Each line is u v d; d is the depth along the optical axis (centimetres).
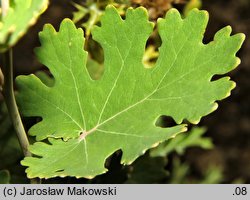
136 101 54
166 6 65
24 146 55
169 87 54
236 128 135
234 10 125
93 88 56
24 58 118
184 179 98
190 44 54
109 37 55
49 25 57
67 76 57
